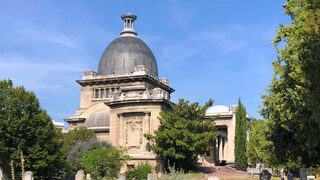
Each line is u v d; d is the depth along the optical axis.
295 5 25.22
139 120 55.62
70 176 48.66
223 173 57.06
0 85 42.47
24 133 40.62
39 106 43.78
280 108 25.39
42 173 42.16
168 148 49.50
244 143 68.69
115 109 57.75
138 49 77.19
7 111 41.00
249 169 62.12
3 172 40.38
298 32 17.12
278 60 27.56
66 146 53.91
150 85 72.25
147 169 48.16
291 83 23.97
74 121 71.06
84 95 74.75
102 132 66.31
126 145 55.69
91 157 39.84
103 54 78.94
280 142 30.89
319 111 15.91
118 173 40.19
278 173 60.34
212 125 51.88
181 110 52.44
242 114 70.31
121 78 71.50
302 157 30.66
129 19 83.12
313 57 16.20
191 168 53.34
